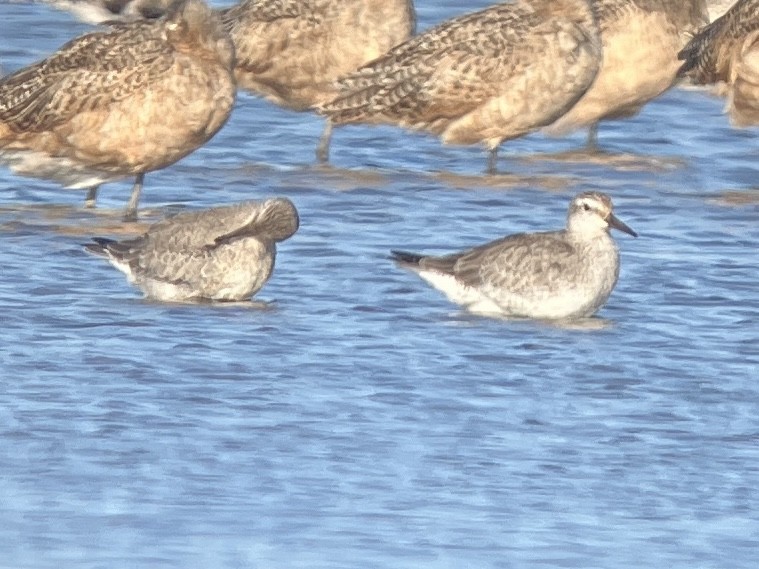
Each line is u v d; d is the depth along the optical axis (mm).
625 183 23266
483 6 31781
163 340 16719
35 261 19203
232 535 12664
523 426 14930
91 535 12594
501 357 16578
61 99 21297
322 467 13922
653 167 24172
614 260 17859
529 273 17781
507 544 12695
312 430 14641
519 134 23828
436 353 16625
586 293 17781
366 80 23922
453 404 15336
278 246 19906
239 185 22688
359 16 24781
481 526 12969
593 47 23594
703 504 13508
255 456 14086
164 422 14727
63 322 17203
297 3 24812
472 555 12477
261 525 12852
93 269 19031
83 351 16344
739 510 13422
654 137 25734
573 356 16656
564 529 12977
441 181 23094
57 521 12812
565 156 24750
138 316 17453
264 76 25016
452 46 23609
